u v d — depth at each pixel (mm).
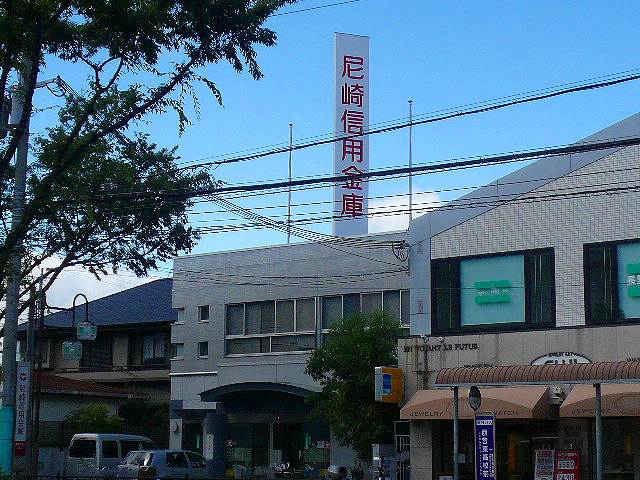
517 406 22969
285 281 37875
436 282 26578
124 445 35156
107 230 23734
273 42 17938
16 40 17422
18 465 32000
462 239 26312
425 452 25703
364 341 30781
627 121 24094
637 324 22969
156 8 17312
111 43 17750
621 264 23844
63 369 50094
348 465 34969
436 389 25391
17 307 22219
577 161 24703
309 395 32906
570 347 23766
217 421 38375
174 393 40594
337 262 36500
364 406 30266
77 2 17297
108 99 19031
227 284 39656
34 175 21875
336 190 36938
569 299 24391
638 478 22719
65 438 40781
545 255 24969
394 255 32094
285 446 37062
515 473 24562
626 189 22375
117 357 48719
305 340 36906
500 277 25562
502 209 25781
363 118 37438
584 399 21938
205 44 17766
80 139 21797
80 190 22156
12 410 21969
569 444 23750
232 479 31094
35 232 22922
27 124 19969
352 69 37531
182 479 32062
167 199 23438
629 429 23062
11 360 22062
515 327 25094
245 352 38719
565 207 24781
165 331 47656
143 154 23734
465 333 25625
